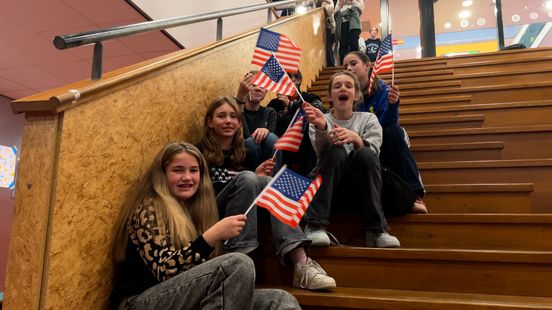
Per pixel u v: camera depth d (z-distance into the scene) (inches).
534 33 265.9
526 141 93.3
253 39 106.3
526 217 62.4
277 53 79.1
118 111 51.9
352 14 184.7
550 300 49.4
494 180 82.7
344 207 71.4
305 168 74.1
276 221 58.2
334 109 75.4
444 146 93.5
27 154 42.6
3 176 183.3
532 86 117.6
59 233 41.8
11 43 138.9
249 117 87.1
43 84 175.6
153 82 60.3
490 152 90.9
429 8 268.5
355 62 90.4
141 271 45.8
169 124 64.2
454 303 47.9
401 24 313.3
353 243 69.2
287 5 150.6
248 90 81.5
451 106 114.5
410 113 118.0
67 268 42.8
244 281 41.2
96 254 46.9
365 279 58.0
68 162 43.3
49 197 41.4
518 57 150.3
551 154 91.2
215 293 40.5
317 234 60.3
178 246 45.9
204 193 54.1
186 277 41.8
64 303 42.3
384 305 49.8
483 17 273.3
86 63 155.0
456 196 75.9
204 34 150.8
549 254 52.5
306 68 167.5
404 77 152.8
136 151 55.4
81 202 44.9
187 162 51.8
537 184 80.3
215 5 155.0
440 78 142.3
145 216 46.7
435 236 66.4
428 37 264.7
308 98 94.8
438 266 55.9
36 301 39.7
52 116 42.5
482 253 54.5
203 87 76.9
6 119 188.5
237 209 57.8
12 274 40.8
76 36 46.6
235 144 71.6
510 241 62.9
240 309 40.6
